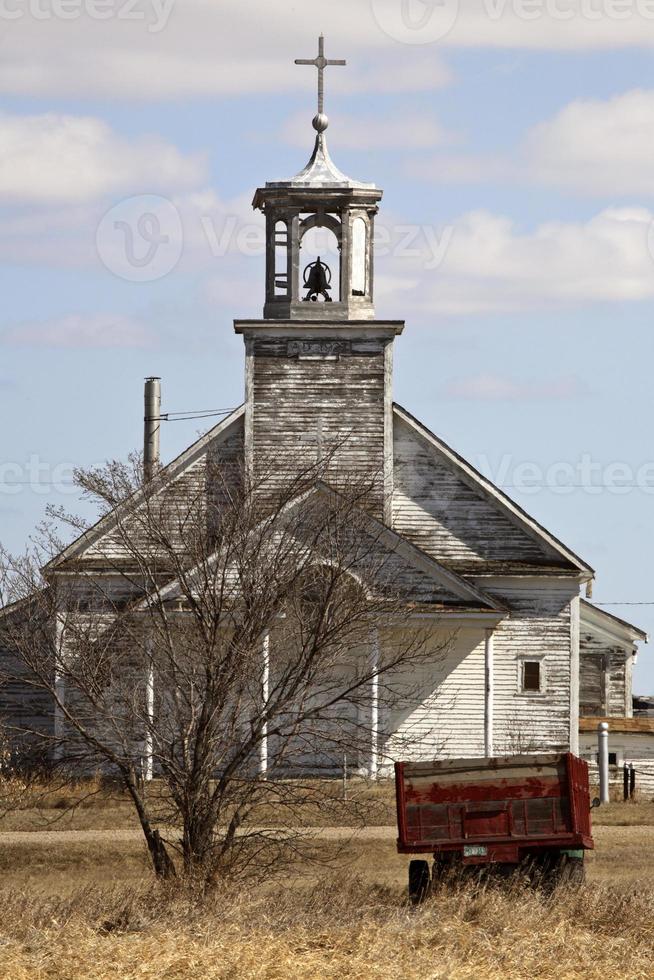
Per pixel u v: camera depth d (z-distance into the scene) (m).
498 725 122.69
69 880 79.00
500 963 53.09
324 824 92.50
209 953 52.19
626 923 59.38
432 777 64.38
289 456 124.25
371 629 78.62
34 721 106.69
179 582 75.81
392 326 125.12
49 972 50.03
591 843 64.25
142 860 83.94
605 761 117.69
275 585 75.00
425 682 121.06
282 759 74.19
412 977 49.97
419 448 125.56
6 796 93.31
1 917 58.12
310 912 60.78
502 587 123.88
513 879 62.62
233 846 71.44
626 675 146.75
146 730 72.62
